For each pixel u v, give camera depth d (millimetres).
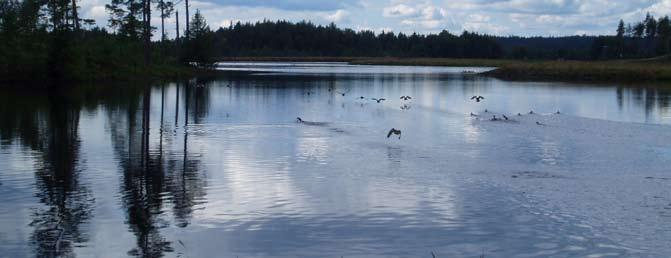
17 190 16906
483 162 21141
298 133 28234
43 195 16391
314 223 14195
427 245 12773
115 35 81875
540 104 45000
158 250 12406
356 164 20781
